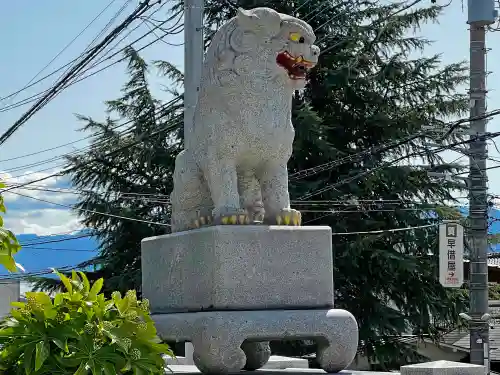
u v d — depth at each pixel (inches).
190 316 215.5
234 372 210.5
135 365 175.3
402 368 208.8
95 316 178.2
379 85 898.1
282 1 849.5
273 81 230.7
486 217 579.8
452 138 720.3
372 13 876.0
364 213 846.5
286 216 229.8
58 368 170.6
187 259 226.7
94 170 905.5
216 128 230.2
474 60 569.9
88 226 899.4
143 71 909.8
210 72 232.8
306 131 808.9
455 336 965.2
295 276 221.1
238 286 215.2
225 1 713.6
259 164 236.7
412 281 839.1
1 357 171.0
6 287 876.0
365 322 818.8
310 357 788.0
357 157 736.3
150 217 898.7
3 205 210.2
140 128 874.8
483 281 575.8
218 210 226.7
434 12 868.0
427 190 855.1
